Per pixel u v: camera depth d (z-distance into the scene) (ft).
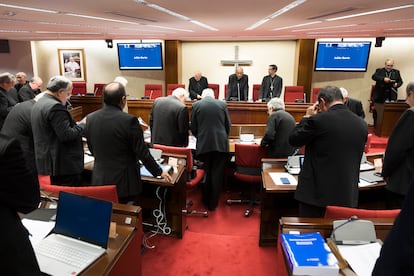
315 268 4.17
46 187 6.15
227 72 27.66
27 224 5.14
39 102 7.84
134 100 18.56
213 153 11.14
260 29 17.90
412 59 24.61
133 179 7.16
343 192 6.31
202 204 12.25
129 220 5.39
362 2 7.79
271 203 8.61
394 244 2.66
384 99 21.48
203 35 23.24
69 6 8.56
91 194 6.03
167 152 9.88
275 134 10.59
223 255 8.29
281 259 5.08
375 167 9.18
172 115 10.53
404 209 2.71
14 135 8.47
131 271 5.23
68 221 4.85
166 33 21.31
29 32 19.26
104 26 15.53
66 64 28.84
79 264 4.26
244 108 17.48
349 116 6.35
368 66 25.48
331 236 4.91
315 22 13.44
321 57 24.57
